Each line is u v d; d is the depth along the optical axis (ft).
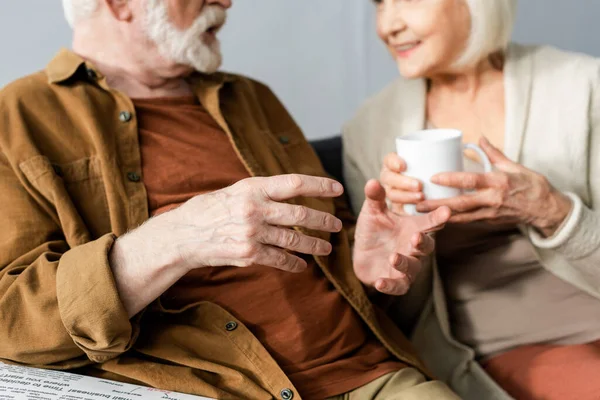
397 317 4.63
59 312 3.07
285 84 6.14
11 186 3.44
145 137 3.90
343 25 6.10
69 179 3.61
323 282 3.91
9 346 3.11
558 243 3.67
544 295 4.11
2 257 3.33
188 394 3.07
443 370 4.30
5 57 5.17
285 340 3.51
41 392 2.93
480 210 3.55
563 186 3.99
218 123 4.23
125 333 3.12
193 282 3.57
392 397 3.47
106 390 3.02
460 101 4.31
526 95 4.09
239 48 5.92
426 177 3.38
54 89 3.85
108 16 4.02
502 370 4.07
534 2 6.07
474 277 4.30
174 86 4.37
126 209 3.60
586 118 3.94
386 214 3.56
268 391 3.28
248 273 3.62
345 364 3.56
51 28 5.23
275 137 4.67
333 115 6.35
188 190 3.82
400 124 4.46
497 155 3.57
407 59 4.05
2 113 3.62
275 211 2.90
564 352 3.97
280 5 5.91
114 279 3.09
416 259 3.55
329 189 2.93
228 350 3.36
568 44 6.21
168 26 3.98
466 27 3.89
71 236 3.42
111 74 4.14
